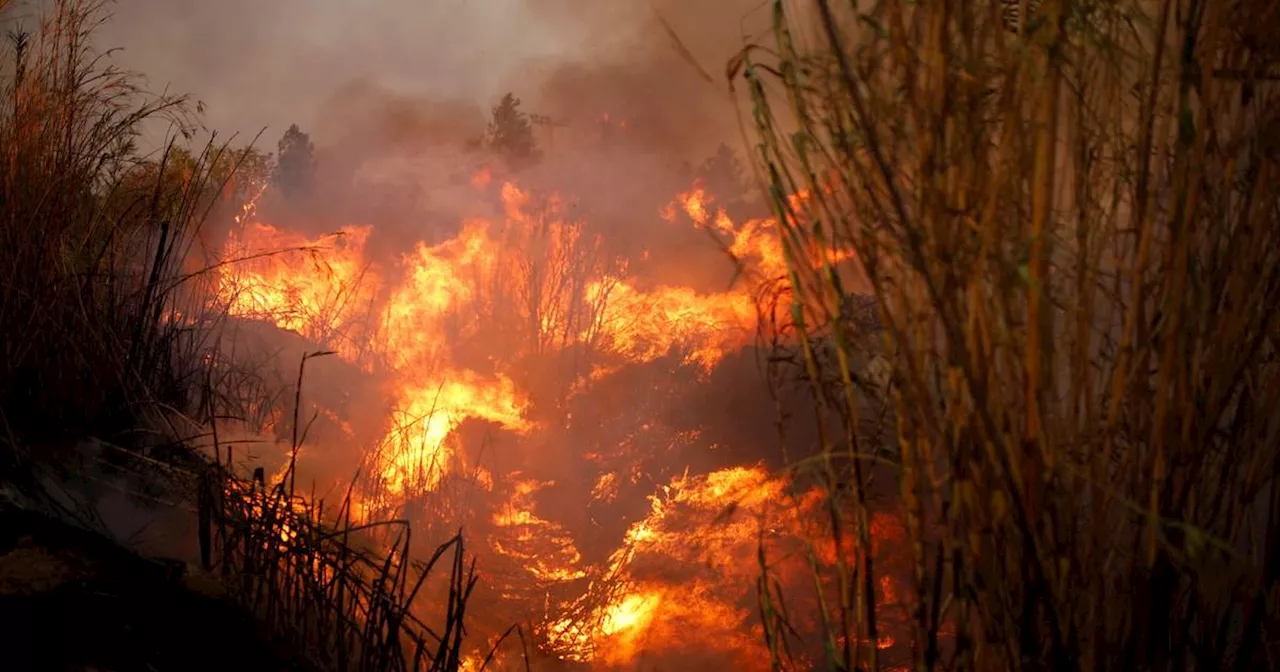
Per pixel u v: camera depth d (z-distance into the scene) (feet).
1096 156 5.19
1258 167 5.07
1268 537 5.37
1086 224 5.08
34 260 10.27
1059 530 5.11
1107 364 5.31
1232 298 5.08
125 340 10.98
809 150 5.25
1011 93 4.89
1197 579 5.23
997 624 5.14
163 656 6.74
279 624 7.98
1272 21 4.85
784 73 5.25
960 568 5.15
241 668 7.09
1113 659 5.23
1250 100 5.04
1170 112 4.97
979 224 4.94
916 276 5.12
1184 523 4.76
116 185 11.85
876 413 5.64
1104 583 5.20
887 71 5.10
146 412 10.61
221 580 8.16
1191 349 5.07
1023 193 5.00
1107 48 4.93
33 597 6.70
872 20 5.03
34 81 10.78
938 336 5.26
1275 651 5.38
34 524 7.49
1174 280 4.88
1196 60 4.89
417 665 7.77
